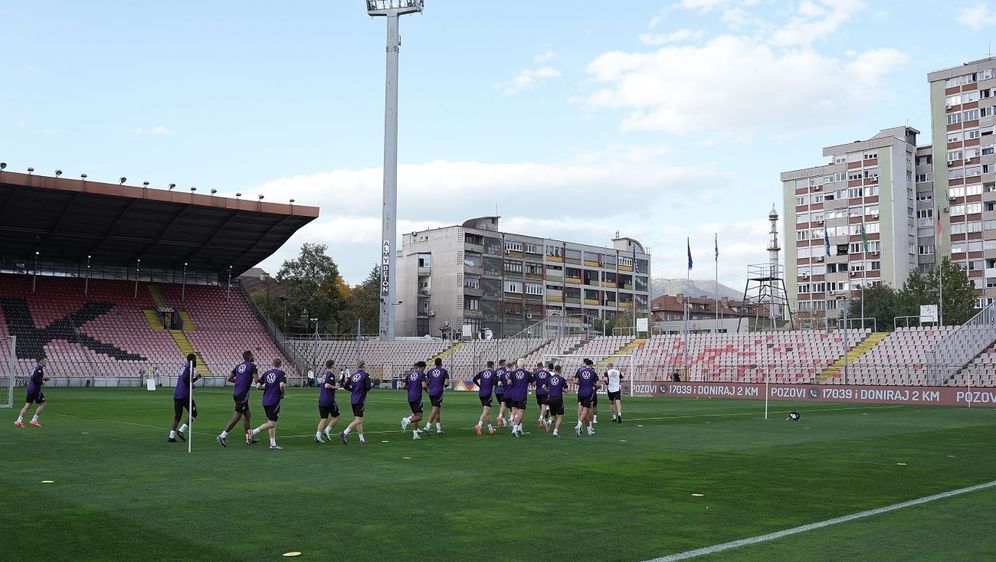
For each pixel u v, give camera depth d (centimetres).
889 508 1105
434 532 945
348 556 828
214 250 7519
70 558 814
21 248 7219
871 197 10475
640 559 817
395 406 3903
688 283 6588
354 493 1223
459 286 11131
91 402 4019
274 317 9331
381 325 8175
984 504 1140
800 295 11069
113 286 7856
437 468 1523
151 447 1877
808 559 816
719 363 6412
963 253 9944
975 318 5431
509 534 934
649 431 2466
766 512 1075
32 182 5366
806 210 11131
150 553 838
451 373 7612
